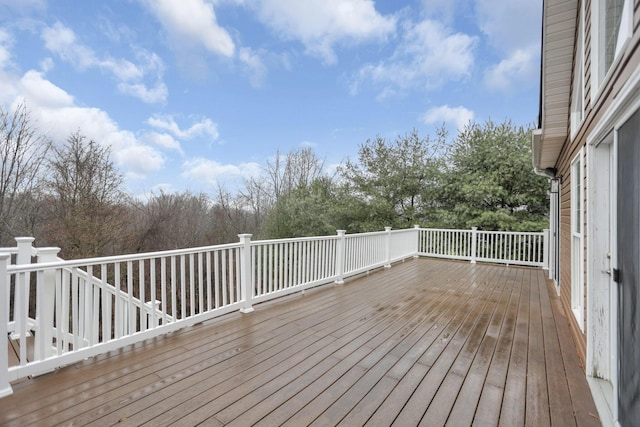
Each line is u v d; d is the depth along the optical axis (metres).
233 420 1.87
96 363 2.57
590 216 2.45
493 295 4.95
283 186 17.34
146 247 13.94
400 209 13.34
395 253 8.16
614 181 1.91
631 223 1.63
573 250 3.56
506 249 8.41
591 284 2.42
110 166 11.49
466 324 3.61
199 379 2.34
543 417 1.93
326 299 4.64
